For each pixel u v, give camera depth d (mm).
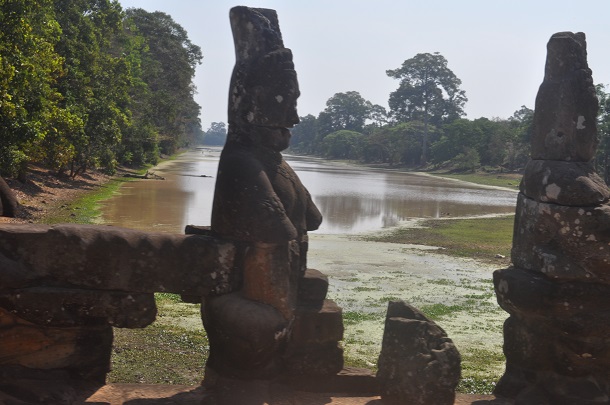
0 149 22812
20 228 5613
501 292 6637
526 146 98500
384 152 142750
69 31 39312
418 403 5961
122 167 66750
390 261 22531
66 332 5973
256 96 6207
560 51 6621
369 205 46062
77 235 5672
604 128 62844
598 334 6266
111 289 5773
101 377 6203
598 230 6180
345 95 187625
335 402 6355
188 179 61281
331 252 23953
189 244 5879
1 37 21672
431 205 48375
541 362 6684
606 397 6418
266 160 6309
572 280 6277
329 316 6523
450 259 23484
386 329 6367
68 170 48594
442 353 5973
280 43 6391
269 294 5934
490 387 9625
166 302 14570
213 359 6258
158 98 67312
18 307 5578
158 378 9281
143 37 75375
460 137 110625
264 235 5852
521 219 6824
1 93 20969
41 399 5641
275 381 6410
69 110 32719
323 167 118875
